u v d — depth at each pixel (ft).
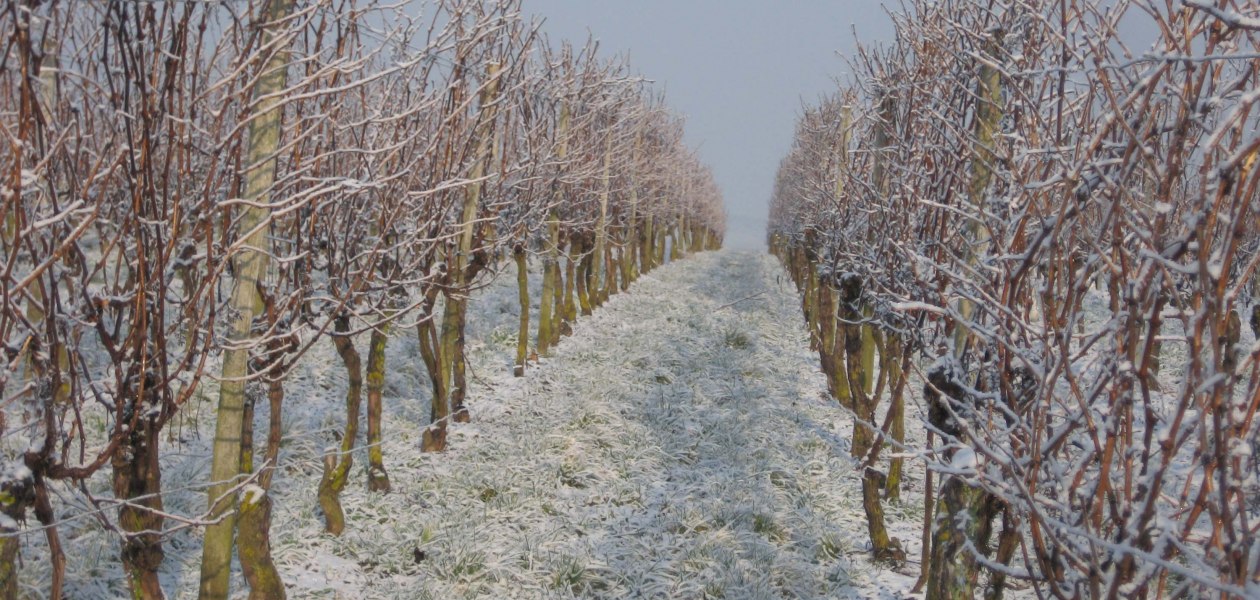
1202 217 8.16
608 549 25.36
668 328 56.80
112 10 12.25
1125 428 9.59
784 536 26.84
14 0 10.01
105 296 13.60
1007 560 14.34
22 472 12.59
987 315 13.19
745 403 40.04
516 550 24.82
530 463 31.12
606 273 70.38
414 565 24.34
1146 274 8.70
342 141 22.15
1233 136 8.55
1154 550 8.68
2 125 9.95
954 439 11.66
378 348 28.86
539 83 41.60
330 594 22.20
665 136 98.02
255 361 19.97
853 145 36.81
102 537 21.72
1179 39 8.88
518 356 43.42
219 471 16.55
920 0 23.86
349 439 25.99
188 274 18.29
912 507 29.25
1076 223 10.92
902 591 23.65
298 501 26.86
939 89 21.72
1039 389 9.91
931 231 21.06
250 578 20.18
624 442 34.01
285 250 22.04
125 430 13.50
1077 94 14.39
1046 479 11.06
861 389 29.40
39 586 19.48
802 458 33.37
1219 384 7.98
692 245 150.20
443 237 22.74
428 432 32.14
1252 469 8.96
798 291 77.82
